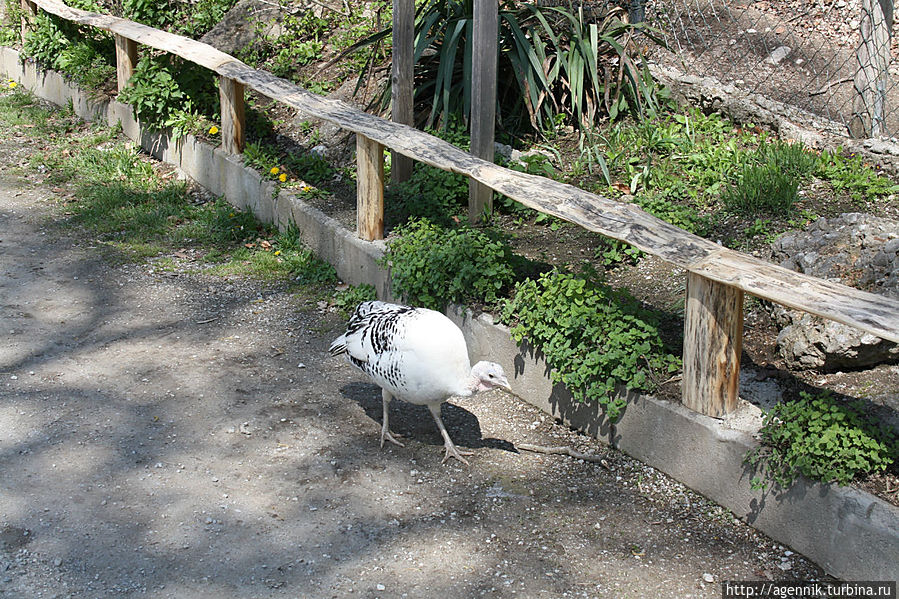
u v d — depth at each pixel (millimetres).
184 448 4855
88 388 5449
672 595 3807
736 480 4207
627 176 7137
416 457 4875
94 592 3773
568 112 8258
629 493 4512
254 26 10578
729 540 4125
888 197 6375
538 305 5074
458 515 4367
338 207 7387
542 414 5238
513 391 5426
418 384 4562
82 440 4887
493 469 4766
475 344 5586
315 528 4242
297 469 4715
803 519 3922
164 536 4145
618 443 4816
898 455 3846
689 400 4414
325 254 7145
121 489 4480
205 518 4281
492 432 5125
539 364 5188
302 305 6656
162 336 6188
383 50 9273
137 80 9320
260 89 7574
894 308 3629
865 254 4965
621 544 4141
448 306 5754
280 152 8547
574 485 4605
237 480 4598
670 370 4664
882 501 3662
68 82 11055
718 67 8398
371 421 5223
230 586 3832
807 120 7430
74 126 10656
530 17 8375
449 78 7680
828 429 3846
